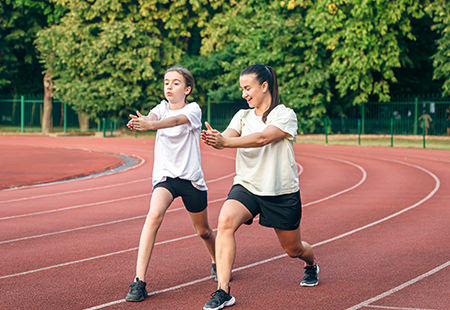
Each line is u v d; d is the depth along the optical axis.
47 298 5.20
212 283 5.71
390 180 15.34
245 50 36.62
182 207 10.68
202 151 26.39
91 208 10.70
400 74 40.38
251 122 5.03
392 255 6.89
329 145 30.41
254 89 4.93
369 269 6.23
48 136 39.44
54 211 10.34
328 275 5.99
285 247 5.29
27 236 8.12
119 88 37.25
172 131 5.39
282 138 4.91
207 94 37.53
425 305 4.97
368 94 37.09
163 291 5.42
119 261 6.64
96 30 38.81
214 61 38.59
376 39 33.69
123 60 36.19
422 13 33.78
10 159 21.30
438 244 7.49
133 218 9.62
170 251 7.12
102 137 37.69
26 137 37.78
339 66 33.72
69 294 5.32
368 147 28.84
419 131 36.22
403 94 41.12
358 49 33.84
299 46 35.62
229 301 4.86
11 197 12.18
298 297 5.21
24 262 6.59
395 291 5.40
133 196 12.34
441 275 5.97
